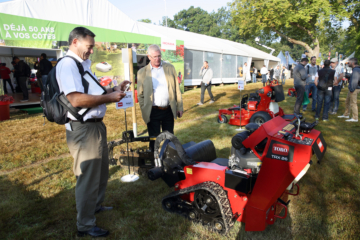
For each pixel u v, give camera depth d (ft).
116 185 12.19
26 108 31.27
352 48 95.35
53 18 30.63
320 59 88.38
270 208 8.47
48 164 14.66
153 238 8.38
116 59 37.96
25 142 18.51
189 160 9.25
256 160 8.91
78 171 8.27
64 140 19.22
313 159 15.10
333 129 21.84
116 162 14.07
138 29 41.70
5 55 46.06
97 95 7.34
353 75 23.80
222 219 8.54
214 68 66.49
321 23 78.95
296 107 25.55
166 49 46.39
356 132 20.80
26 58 58.34
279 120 9.46
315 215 9.62
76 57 7.80
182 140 18.83
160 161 9.96
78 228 8.51
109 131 21.45
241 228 8.71
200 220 8.98
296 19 79.36
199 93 50.47
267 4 79.97
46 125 23.48
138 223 9.24
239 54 75.00
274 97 22.40
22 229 8.94
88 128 7.99
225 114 27.07
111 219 9.54
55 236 8.63
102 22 36.63
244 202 8.36
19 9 27.27
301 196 11.00
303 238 8.30
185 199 9.94
